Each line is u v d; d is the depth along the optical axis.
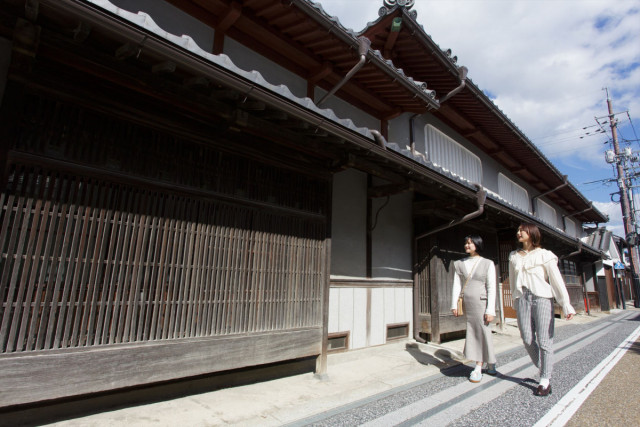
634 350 7.72
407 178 5.81
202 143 3.68
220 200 3.81
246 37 5.18
